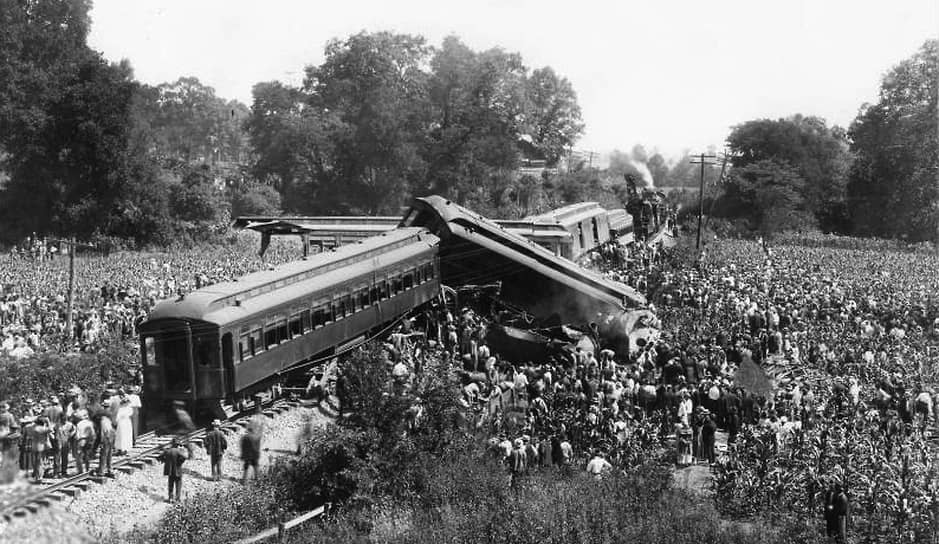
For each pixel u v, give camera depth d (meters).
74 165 91.81
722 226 119.00
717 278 61.34
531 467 30.06
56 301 50.91
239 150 186.38
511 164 127.56
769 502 28.95
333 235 66.56
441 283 52.41
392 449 28.28
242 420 33.97
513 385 36.31
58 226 91.94
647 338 47.72
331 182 118.62
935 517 27.42
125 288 54.38
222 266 71.69
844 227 128.00
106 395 29.67
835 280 64.88
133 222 94.50
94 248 91.06
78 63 98.38
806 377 40.34
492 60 128.75
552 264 52.72
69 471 27.95
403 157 115.94
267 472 28.75
